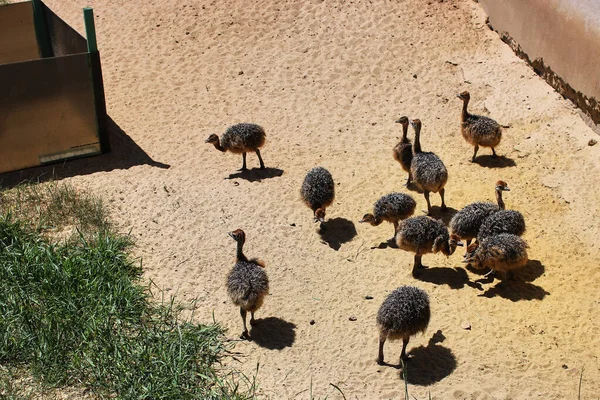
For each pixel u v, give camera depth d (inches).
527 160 634.8
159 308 471.2
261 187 604.1
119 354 425.4
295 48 782.5
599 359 442.3
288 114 705.0
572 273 514.6
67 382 415.2
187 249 530.6
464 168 633.0
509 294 496.7
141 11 849.5
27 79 597.6
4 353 423.5
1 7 705.0
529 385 423.8
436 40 786.8
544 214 574.9
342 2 829.8
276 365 440.8
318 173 559.8
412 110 706.8
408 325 422.0
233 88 740.7
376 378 431.8
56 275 471.2
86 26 605.6
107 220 551.5
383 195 603.8
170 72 764.0
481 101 713.0
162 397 403.5
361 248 545.6
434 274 519.8
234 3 841.5
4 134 608.1
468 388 419.8
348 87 735.7
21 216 551.8
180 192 587.5
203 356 441.7
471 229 529.3
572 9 658.2
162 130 684.1
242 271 453.4
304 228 561.9
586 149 632.4
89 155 645.3
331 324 474.0
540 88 711.1
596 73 634.2
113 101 723.4
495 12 786.2
